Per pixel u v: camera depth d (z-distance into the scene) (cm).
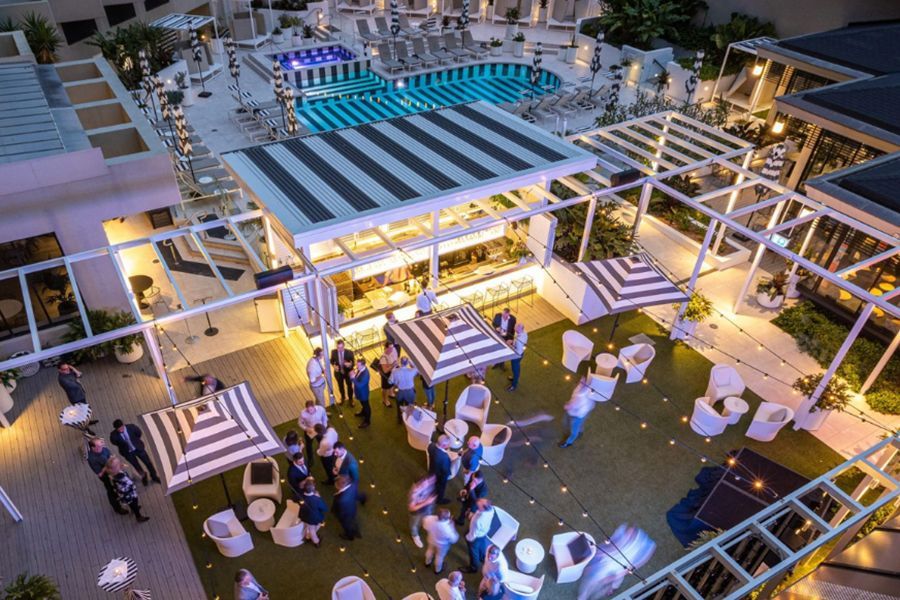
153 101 2405
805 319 1569
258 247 1730
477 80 3158
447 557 1030
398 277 1559
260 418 1012
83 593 962
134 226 1827
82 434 1211
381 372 1255
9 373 1250
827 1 2848
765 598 739
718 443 1260
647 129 1866
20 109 1478
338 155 1512
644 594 718
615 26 3122
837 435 1291
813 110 1806
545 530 1084
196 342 1445
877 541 692
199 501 1102
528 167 1475
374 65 3108
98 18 2831
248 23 3231
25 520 1061
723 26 3052
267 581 984
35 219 1267
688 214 1880
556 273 1568
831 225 1614
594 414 1314
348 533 1041
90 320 1367
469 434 1245
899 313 1105
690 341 1512
